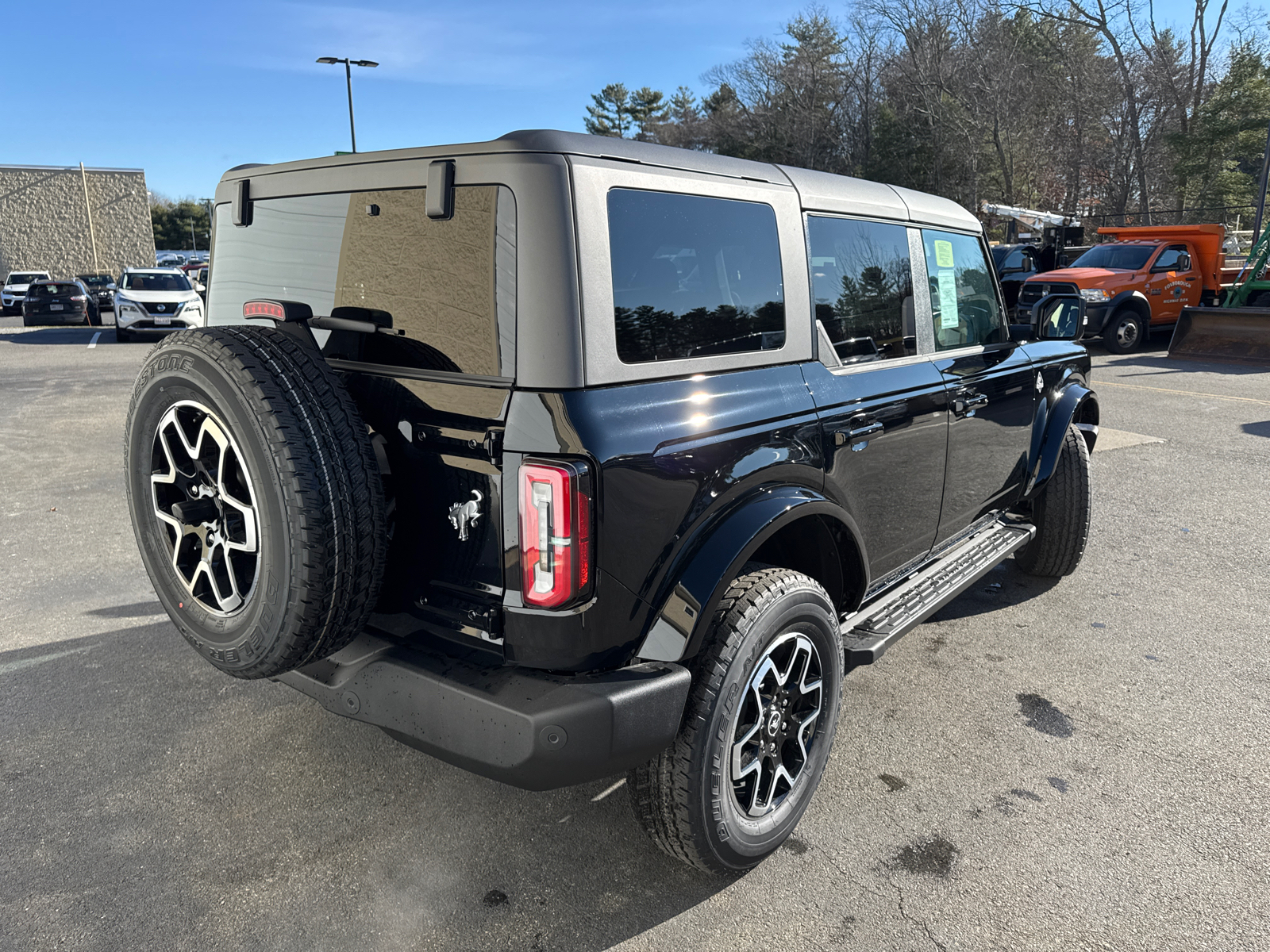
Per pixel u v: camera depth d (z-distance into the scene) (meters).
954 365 3.49
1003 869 2.48
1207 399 10.59
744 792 2.45
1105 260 16.59
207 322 2.85
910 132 43.03
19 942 2.16
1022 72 41.03
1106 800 2.82
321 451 1.91
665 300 2.16
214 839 2.59
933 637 4.10
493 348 1.97
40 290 23.56
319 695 2.25
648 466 2.00
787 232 2.62
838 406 2.70
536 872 2.46
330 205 2.31
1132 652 3.94
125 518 5.92
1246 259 18.09
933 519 3.47
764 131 51.16
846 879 2.44
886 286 3.13
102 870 2.44
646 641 2.09
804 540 2.78
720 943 2.19
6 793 2.80
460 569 2.04
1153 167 40.44
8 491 6.59
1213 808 2.77
